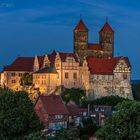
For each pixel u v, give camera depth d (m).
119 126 132.25
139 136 129.25
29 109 161.62
